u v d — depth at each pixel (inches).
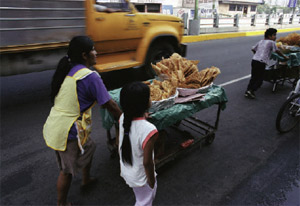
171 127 128.2
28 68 150.3
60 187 76.1
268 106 174.9
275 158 113.0
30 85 205.8
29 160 108.6
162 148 98.3
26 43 141.6
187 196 89.0
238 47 450.6
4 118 147.6
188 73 108.8
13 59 143.3
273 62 204.7
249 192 91.7
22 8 134.0
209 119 151.3
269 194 90.9
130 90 52.9
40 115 152.9
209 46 446.0
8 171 100.8
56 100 67.5
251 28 767.1
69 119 65.9
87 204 84.7
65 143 67.0
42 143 122.6
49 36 148.6
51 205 84.6
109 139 108.2
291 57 183.6
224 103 115.3
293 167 106.7
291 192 92.1
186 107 94.1
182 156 113.0
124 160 58.9
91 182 93.1
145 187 61.7
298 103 135.0
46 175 99.2
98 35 162.6
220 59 334.6
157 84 102.3
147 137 54.0
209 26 634.2
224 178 98.9
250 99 188.2
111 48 174.9
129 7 175.2
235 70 277.9
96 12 157.6
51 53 156.0
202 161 109.6
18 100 174.4
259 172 103.0
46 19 143.7
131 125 56.2
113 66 173.3
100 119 149.0
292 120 138.2
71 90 64.0
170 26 205.5
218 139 128.6
